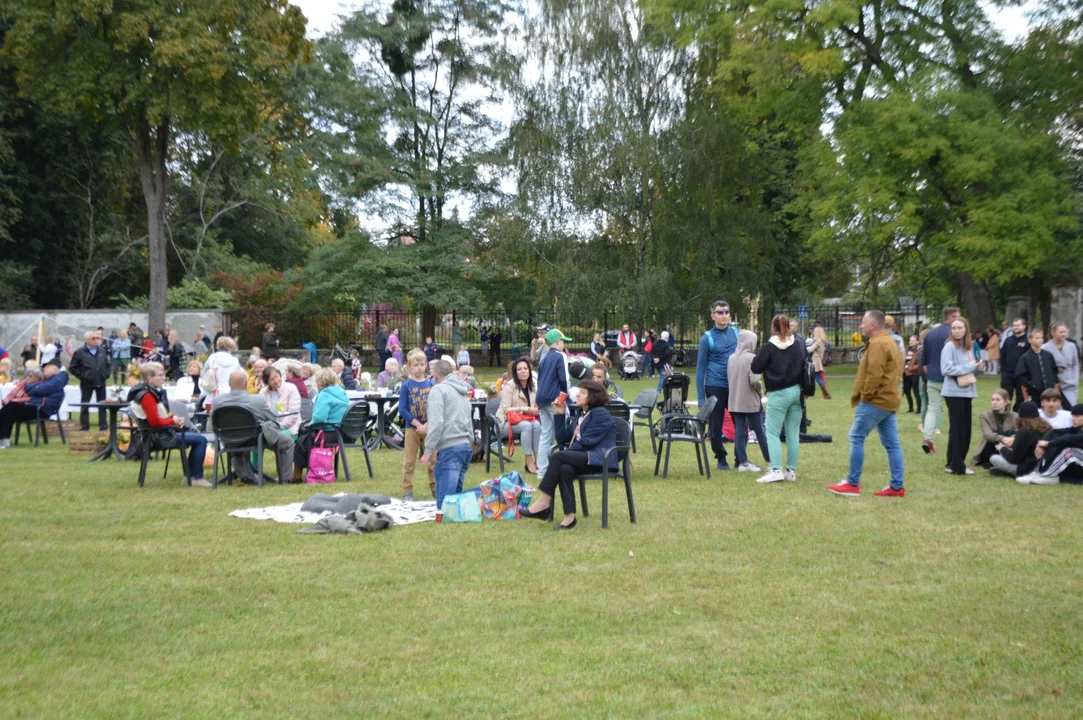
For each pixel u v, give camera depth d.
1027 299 35.06
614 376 35.88
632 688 4.73
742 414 12.34
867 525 8.70
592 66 36.00
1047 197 29.25
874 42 31.98
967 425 11.79
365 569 7.17
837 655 5.15
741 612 6.00
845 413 20.23
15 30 31.59
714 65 35.78
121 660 5.21
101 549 7.85
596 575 6.96
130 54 32.06
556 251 37.12
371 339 41.91
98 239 42.66
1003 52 30.34
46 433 17.14
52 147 39.47
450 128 43.31
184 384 18.06
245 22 32.53
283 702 4.58
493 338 41.97
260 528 8.80
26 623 5.82
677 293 37.22
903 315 41.44
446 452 9.51
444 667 5.06
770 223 38.59
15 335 36.38
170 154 47.75
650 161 35.16
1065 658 5.03
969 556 7.41
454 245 42.28
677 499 10.24
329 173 40.72
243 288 43.03
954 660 5.03
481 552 7.73
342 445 12.09
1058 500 9.89
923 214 31.23
